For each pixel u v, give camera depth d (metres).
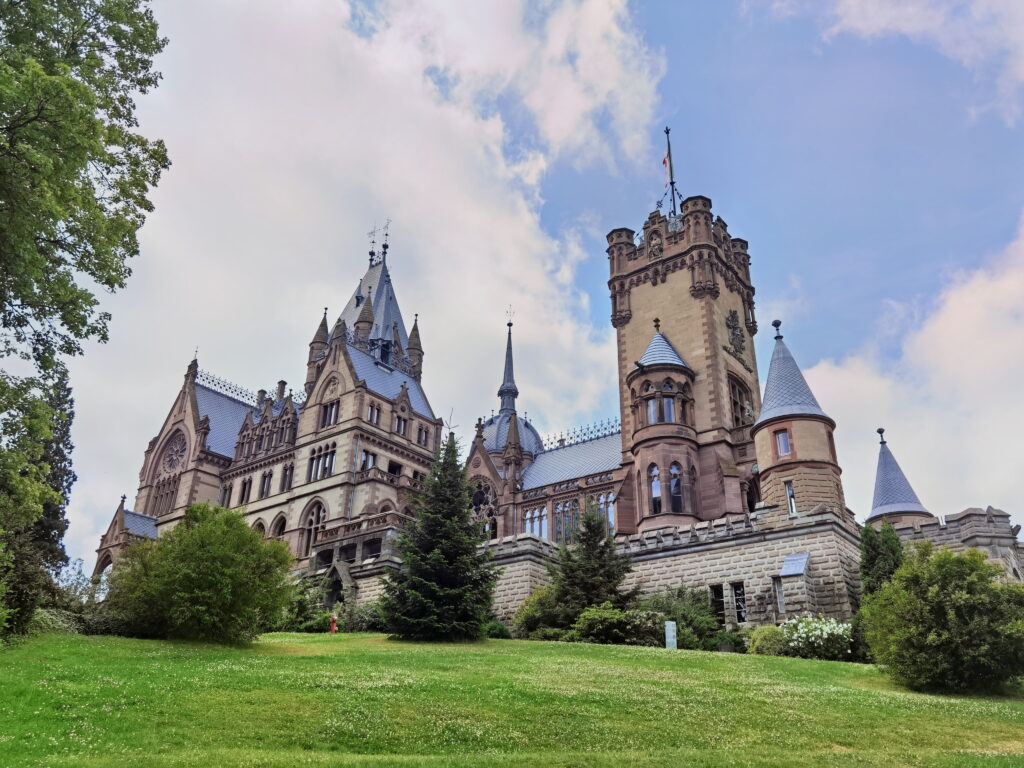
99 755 13.50
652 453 54.50
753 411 61.28
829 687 23.22
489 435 78.69
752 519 40.34
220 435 80.38
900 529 42.00
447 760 14.08
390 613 33.34
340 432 66.62
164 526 75.12
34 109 20.34
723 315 62.25
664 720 17.95
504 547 44.50
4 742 13.66
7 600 24.34
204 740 14.84
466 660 25.67
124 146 27.34
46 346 24.66
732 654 29.88
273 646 29.16
